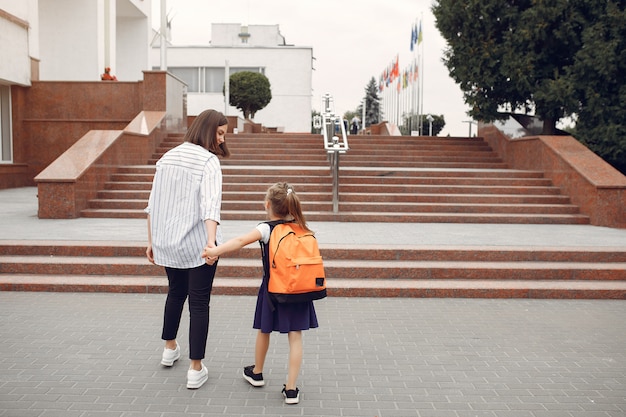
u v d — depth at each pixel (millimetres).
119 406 3717
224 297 6574
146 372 4312
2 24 14742
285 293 3762
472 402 3887
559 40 13750
